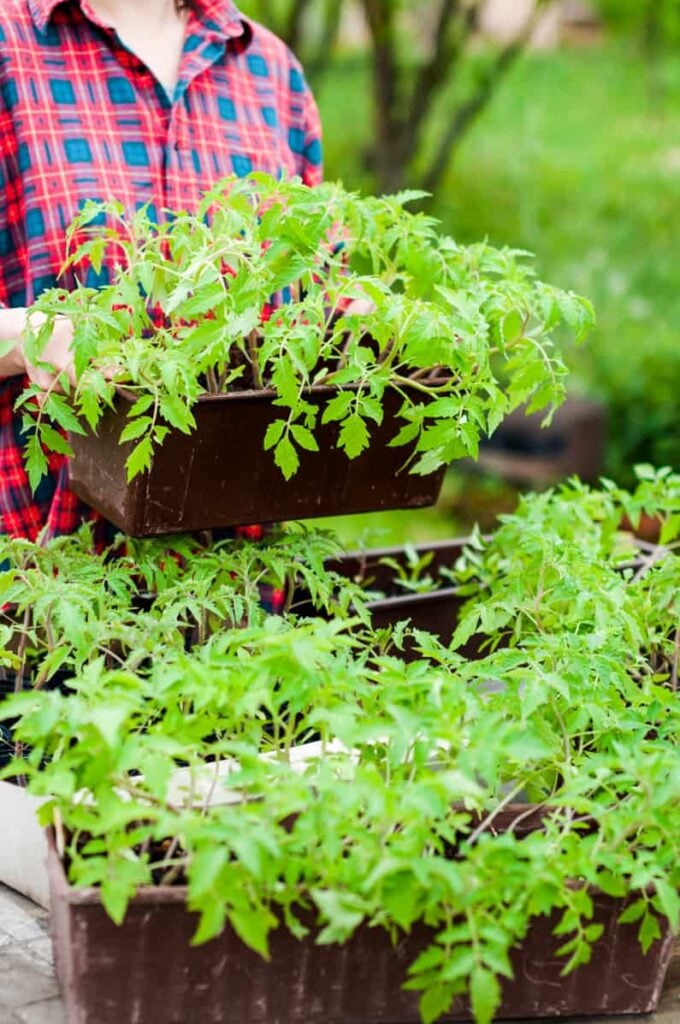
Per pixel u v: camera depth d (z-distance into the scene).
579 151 8.40
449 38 7.26
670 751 1.78
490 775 1.65
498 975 1.70
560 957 1.71
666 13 8.15
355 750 1.93
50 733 1.69
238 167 2.46
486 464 6.54
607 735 1.91
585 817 1.77
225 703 1.68
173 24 2.45
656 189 8.15
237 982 1.63
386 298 2.05
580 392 6.59
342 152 7.92
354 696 1.83
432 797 1.55
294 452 2.01
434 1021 1.70
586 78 8.51
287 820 1.80
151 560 2.22
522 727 1.75
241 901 1.52
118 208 2.11
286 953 1.63
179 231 2.16
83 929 1.58
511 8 8.53
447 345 2.02
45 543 2.39
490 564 2.63
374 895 1.57
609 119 8.47
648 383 6.56
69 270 2.31
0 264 2.36
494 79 7.17
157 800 1.68
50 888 1.72
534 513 2.56
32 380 2.12
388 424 2.18
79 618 1.93
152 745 1.60
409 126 7.16
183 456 2.05
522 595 2.22
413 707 1.76
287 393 1.97
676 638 2.26
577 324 2.21
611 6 8.16
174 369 1.93
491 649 2.55
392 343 2.23
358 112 8.03
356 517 6.35
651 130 8.41
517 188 8.19
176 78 2.43
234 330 1.97
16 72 2.29
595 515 2.64
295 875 1.56
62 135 2.31
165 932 1.60
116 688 1.66
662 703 1.95
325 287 2.09
